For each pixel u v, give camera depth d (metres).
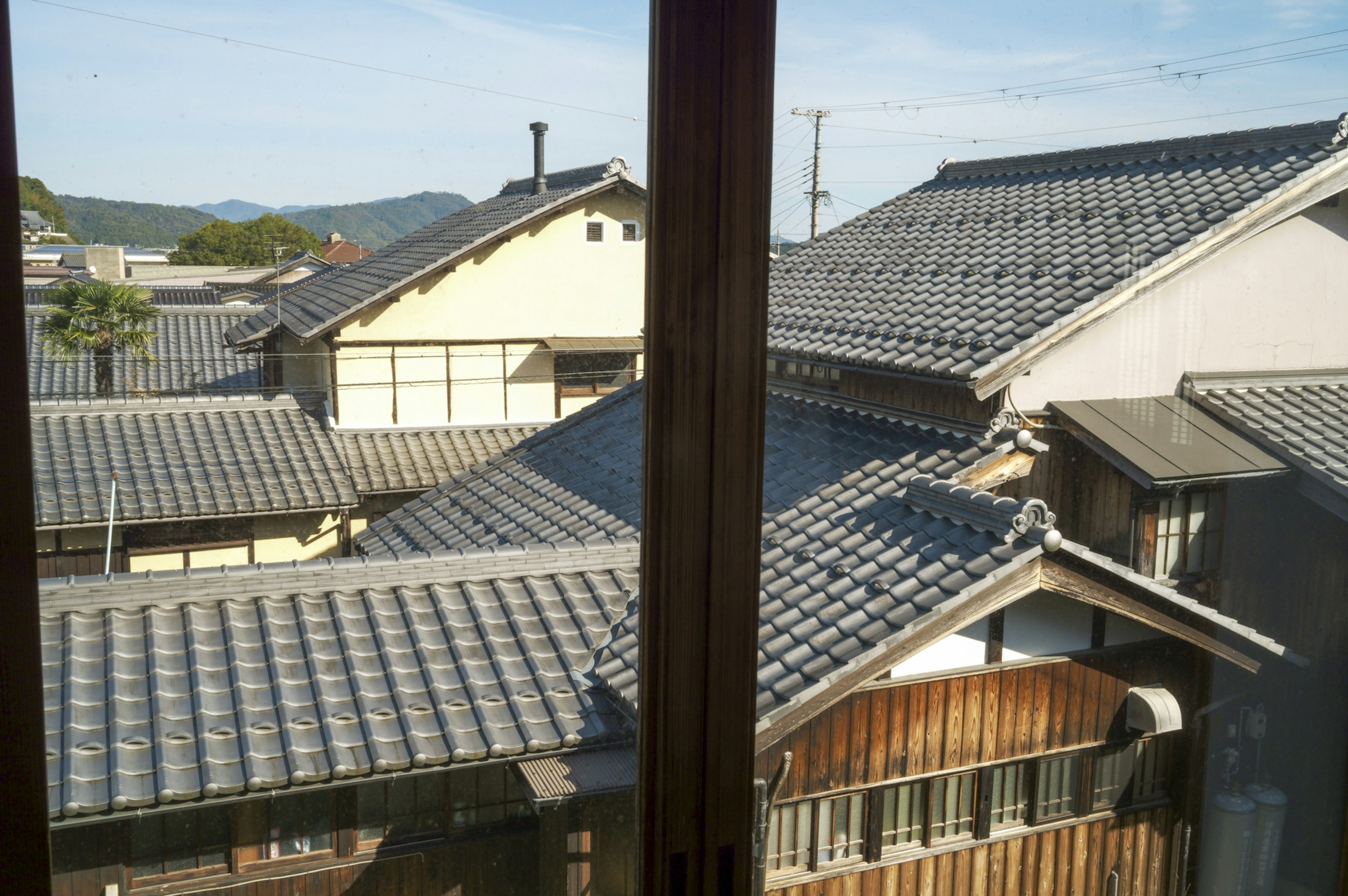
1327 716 2.19
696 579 0.91
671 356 0.87
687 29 0.84
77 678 2.15
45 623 2.27
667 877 0.93
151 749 2.04
